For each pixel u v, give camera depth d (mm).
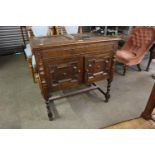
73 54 1309
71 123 1582
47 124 1563
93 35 1719
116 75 2641
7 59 3297
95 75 1562
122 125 1434
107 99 1892
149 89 2221
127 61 2297
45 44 1195
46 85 1346
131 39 2613
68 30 2666
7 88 2180
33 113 1711
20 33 3559
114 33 3139
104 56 1494
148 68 2816
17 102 1889
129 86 2293
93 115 1699
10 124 1556
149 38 2289
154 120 1464
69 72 1389
